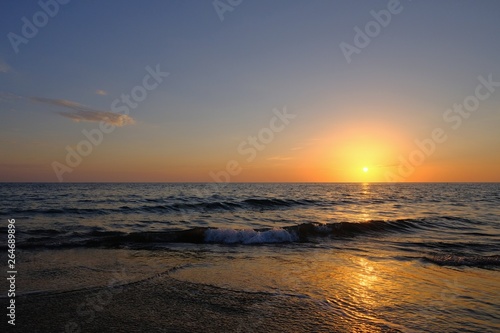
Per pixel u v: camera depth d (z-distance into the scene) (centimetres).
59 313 487
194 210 2339
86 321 459
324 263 853
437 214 2395
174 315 484
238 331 431
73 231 1348
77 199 3319
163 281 659
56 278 670
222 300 551
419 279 710
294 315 489
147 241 1180
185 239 1227
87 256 895
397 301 563
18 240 1108
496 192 7400
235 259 897
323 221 1889
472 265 853
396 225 1666
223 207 2577
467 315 505
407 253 1020
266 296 575
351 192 6750
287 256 952
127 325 447
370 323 466
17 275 688
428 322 474
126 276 694
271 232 1281
